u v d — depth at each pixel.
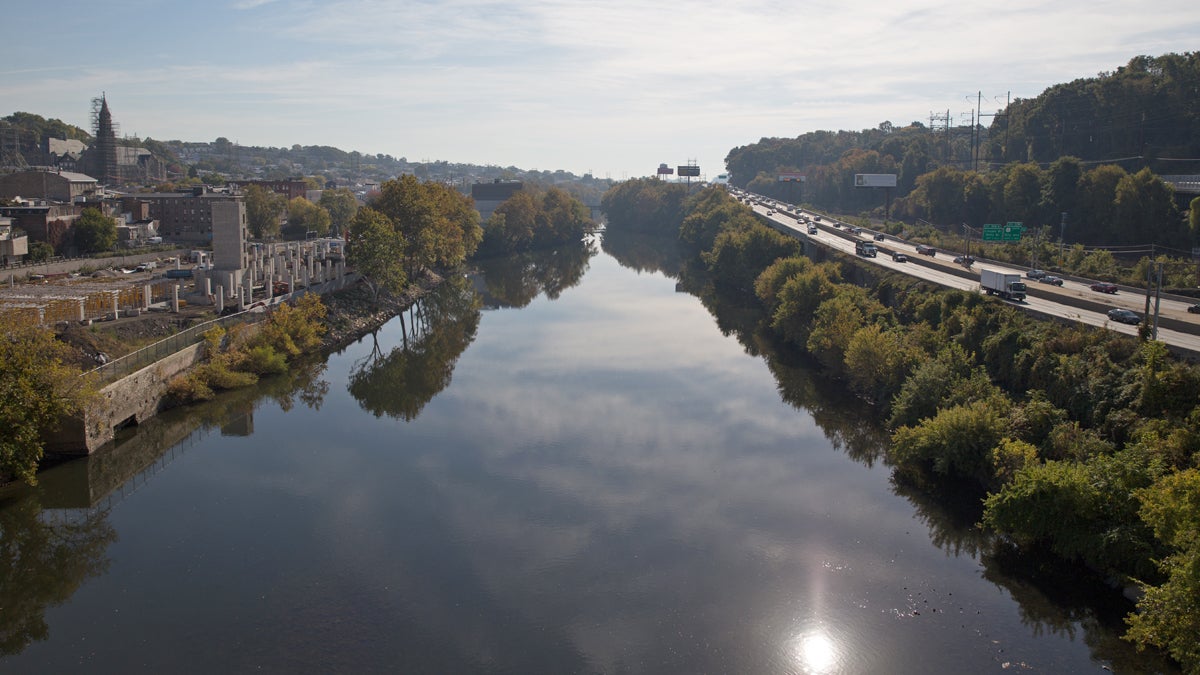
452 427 87.75
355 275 162.88
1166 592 42.66
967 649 48.12
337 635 49.78
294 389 103.31
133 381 83.12
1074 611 51.59
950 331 96.38
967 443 68.31
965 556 58.75
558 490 70.62
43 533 62.88
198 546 60.50
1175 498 44.56
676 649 48.53
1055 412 67.56
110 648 48.50
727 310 156.88
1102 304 98.62
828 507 66.88
